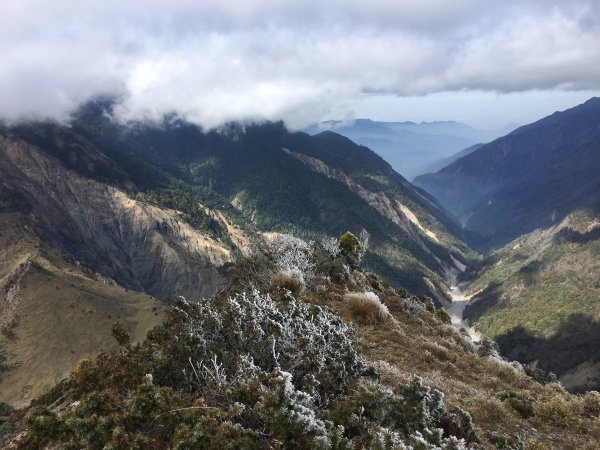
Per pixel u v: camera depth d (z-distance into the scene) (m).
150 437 4.69
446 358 11.88
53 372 96.81
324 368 6.98
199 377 6.41
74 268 137.25
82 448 4.80
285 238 19.00
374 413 6.03
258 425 5.23
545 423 8.64
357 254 23.52
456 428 6.71
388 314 14.17
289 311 8.52
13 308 111.31
